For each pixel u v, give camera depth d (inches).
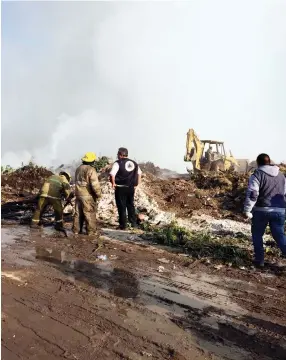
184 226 311.0
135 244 256.5
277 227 206.2
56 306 151.8
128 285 177.9
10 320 138.0
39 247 244.2
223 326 138.4
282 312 151.9
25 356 115.0
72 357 115.3
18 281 178.5
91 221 280.5
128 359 115.1
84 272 195.2
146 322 139.8
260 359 117.3
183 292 170.9
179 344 124.6
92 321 139.4
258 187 202.4
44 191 299.7
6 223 326.3
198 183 480.4
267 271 203.3
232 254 229.8
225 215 360.5
